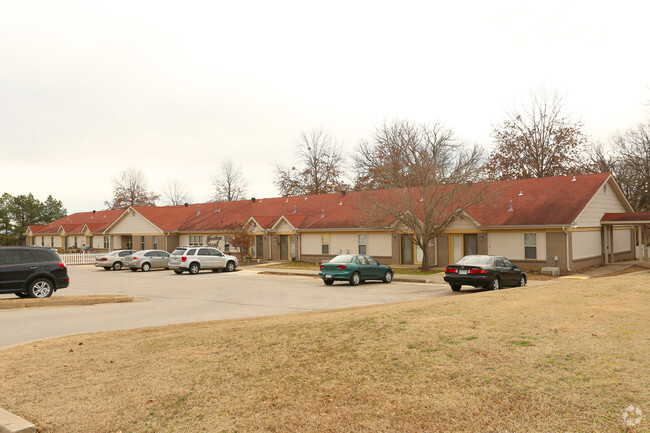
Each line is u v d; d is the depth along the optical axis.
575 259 28.16
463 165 30.08
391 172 31.03
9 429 5.36
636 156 47.31
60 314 14.70
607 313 8.74
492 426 4.72
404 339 7.73
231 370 7.01
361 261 24.34
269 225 42.94
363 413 5.27
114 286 25.06
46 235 69.56
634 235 37.41
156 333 10.63
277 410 5.55
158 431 5.33
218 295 20.44
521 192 32.34
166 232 49.53
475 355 6.59
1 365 8.05
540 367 5.93
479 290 20.64
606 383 5.28
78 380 7.08
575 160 50.22
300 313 13.61
